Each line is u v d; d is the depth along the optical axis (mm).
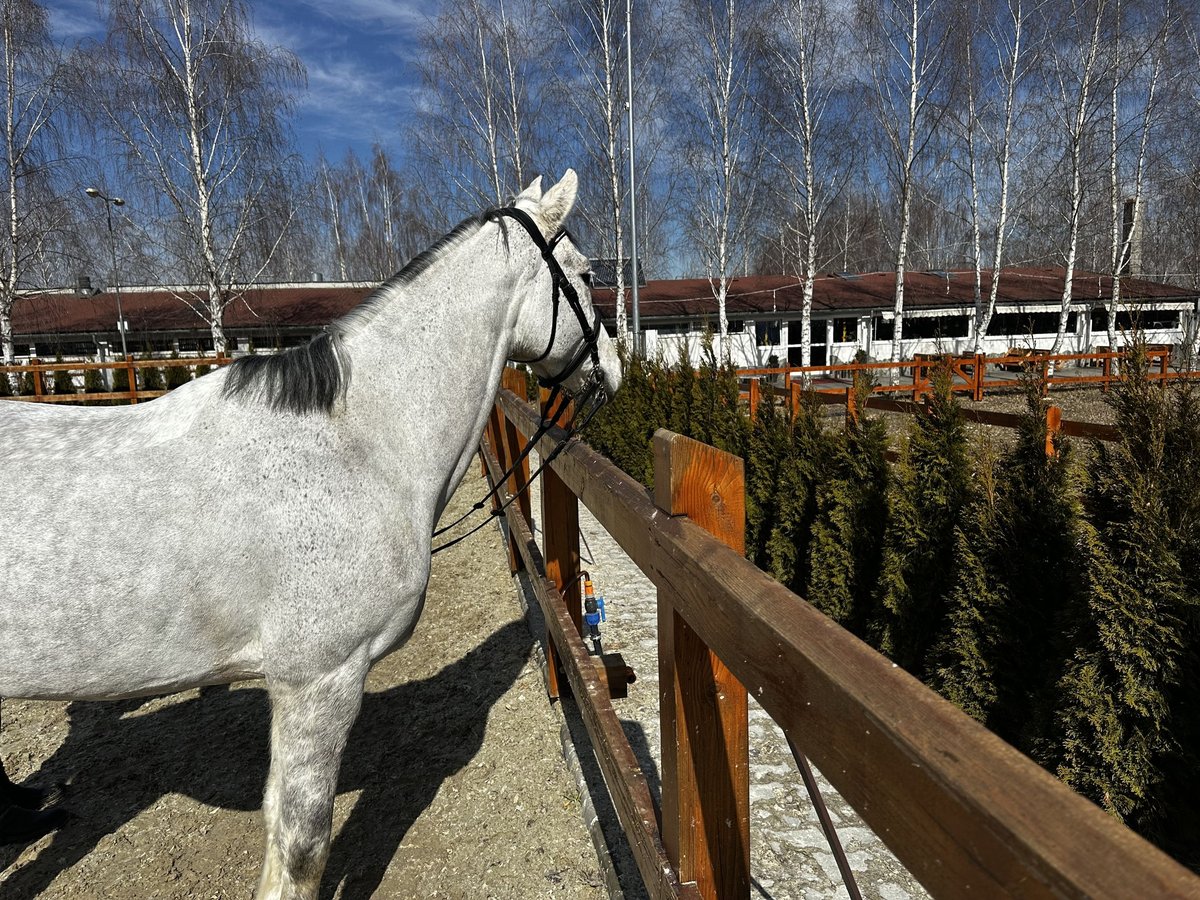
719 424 6230
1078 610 2512
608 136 21594
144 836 2520
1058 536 2744
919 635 3490
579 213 24609
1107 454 2631
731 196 23062
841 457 4121
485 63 22875
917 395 10914
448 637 4117
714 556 1050
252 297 29141
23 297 23188
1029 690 2857
